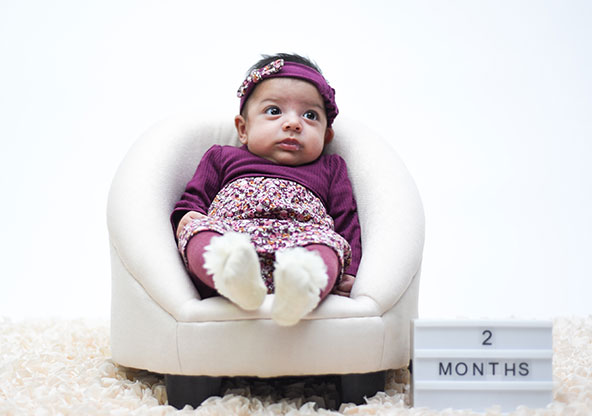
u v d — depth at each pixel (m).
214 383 1.30
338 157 1.74
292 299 1.10
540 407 1.24
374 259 1.41
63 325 2.08
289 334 1.24
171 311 1.30
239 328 1.24
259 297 1.16
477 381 1.24
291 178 1.62
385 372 1.39
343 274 1.47
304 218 1.56
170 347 1.29
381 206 1.54
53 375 1.45
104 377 1.50
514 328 1.26
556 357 1.71
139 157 1.61
